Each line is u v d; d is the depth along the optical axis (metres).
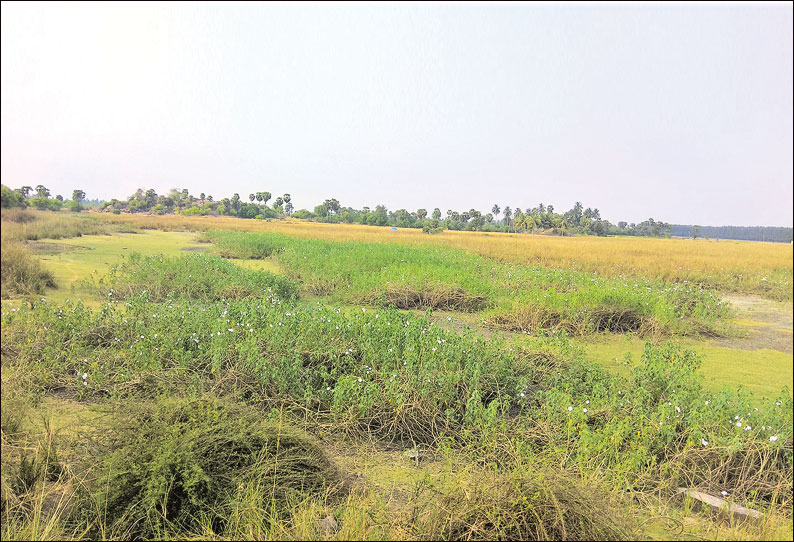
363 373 4.98
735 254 22.73
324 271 12.78
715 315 9.50
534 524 2.84
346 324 5.95
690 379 5.04
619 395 4.88
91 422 3.74
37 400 4.70
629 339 8.16
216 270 11.95
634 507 3.29
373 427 4.40
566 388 4.91
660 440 3.92
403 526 2.88
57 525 2.87
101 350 5.68
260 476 3.08
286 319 6.12
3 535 2.75
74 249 16.94
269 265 17.12
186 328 6.00
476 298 10.05
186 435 3.24
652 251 24.11
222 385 4.81
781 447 3.67
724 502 3.37
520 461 3.54
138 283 10.41
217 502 2.97
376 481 3.61
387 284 10.43
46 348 5.55
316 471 3.36
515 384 5.00
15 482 3.31
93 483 3.12
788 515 3.28
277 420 4.04
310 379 4.85
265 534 2.74
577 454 3.81
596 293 9.33
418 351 5.32
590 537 2.79
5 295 9.45
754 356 7.29
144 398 4.64
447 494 3.07
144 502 2.87
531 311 8.65
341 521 2.95
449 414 4.29
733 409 4.18
